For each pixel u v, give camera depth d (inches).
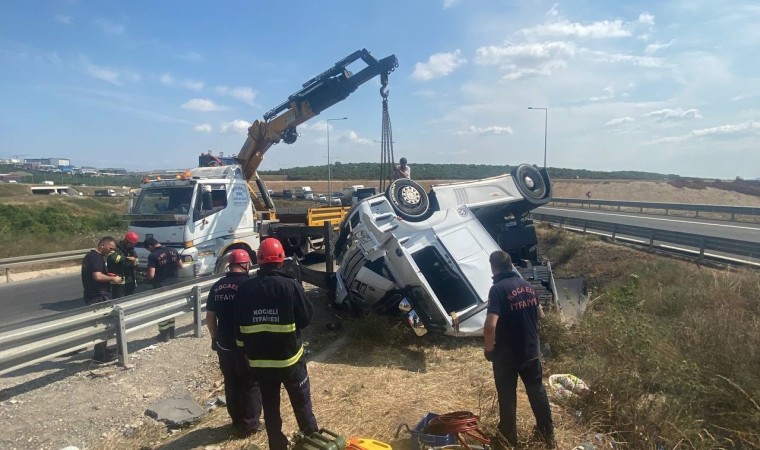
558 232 684.7
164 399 202.4
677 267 424.8
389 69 459.8
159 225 378.0
